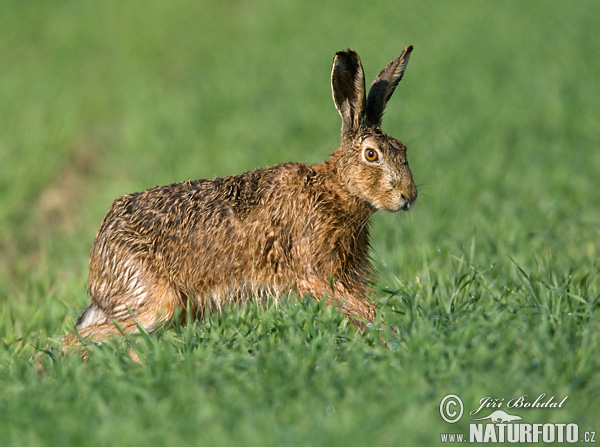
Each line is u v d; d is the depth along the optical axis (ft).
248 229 53.72
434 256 68.08
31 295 69.26
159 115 133.18
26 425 39.65
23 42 191.52
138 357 49.11
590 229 73.61
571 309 50.60
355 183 53.57
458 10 213.66
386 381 41.55
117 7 224.53
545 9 208.54
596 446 37.17
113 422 38.75
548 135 114.93
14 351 51.57
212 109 134.62
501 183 93.30
